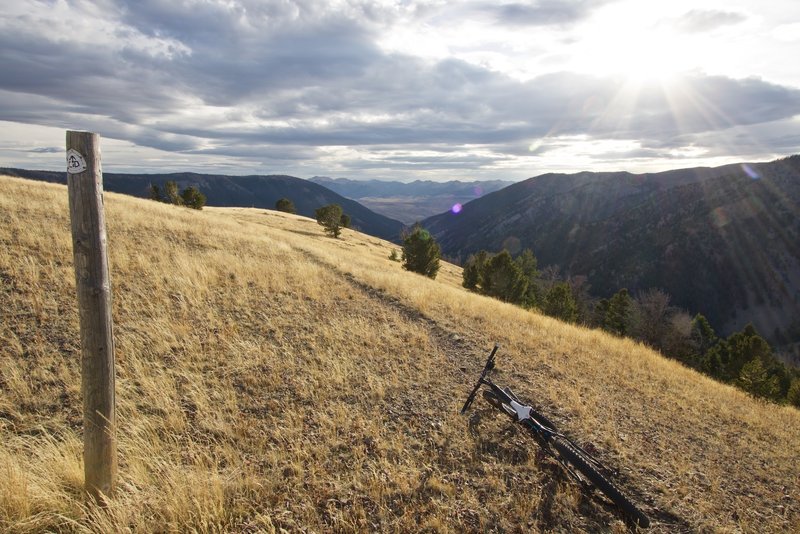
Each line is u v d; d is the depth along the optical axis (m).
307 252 18.27
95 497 3.46
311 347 7.63
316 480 4.23
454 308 12.14
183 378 5.92
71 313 7.18
